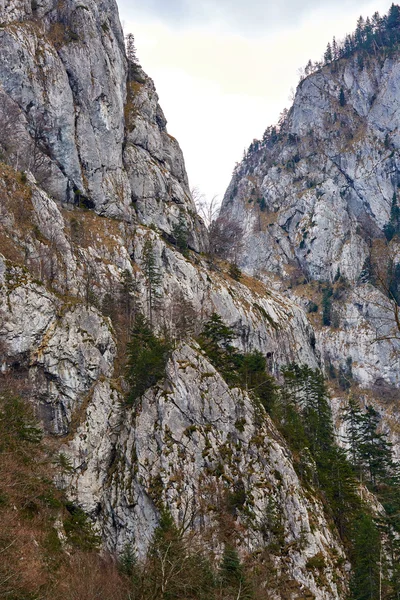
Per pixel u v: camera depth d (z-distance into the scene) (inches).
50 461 2315.5
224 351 3078.2
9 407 2183.8
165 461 2529.5
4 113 3986.2
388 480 3415.4
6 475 1879.9
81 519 2381.9
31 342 2822.3
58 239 3457.2
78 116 4347.9
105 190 4301.2
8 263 2938.0
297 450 2797.7
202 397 2704.2
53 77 4232.3
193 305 4165.8
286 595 2140.7
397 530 2524.6
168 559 1585.9
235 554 1899.6
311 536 2341.3
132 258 4124.0
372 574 2201.0
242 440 2613.2
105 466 2679.6
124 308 3582.7
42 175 4010.8
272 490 2458.2
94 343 3002.0
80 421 2763.3
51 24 4527.6
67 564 1840.6
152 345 2930.6
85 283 3447.3
